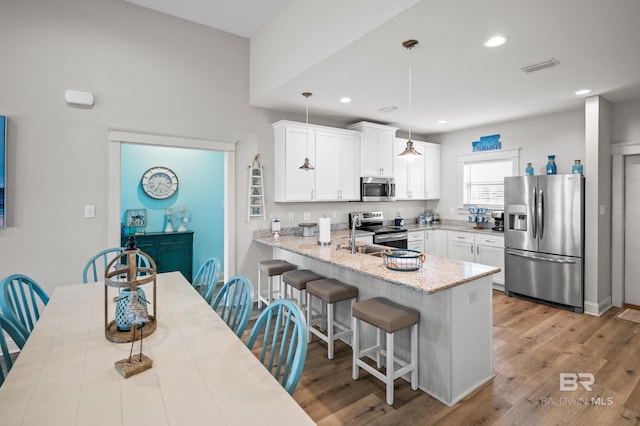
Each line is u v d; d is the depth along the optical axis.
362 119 4.74
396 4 2.00
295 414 0.98
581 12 1.97
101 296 2.05
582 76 3.01
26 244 2.86
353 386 2.32
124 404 1.01
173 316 1.75
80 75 3.05
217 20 3.61
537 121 4.56
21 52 2.82
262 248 4.16
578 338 3.07
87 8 3.09
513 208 4.25
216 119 3.79
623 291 4.00
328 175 4.39
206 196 5.09
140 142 3.32
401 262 2.42
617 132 3.87
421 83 3.22
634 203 3.90
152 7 3.37
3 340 1.37
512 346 2.92
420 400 2.17
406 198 5.32
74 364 1.25
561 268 3.83
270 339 3.06
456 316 2.14
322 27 2.66
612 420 1.97
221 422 0.94
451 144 5.68
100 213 3.16
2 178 2.72
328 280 2.93
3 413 0.96
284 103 3.93
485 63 2.72
